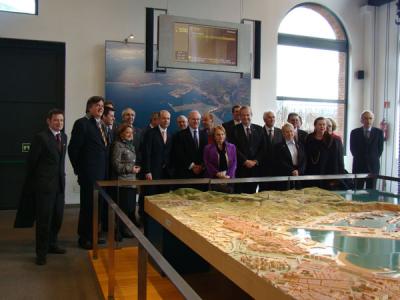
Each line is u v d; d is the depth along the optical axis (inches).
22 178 248.5
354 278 63.6
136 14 259.8
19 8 242.5
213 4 276.2
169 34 190.1
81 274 141.1
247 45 204.1
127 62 255.9
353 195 152.6
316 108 313.0
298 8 306.8
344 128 319.9
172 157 190.4
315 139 186.4
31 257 159.3
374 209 122.1
